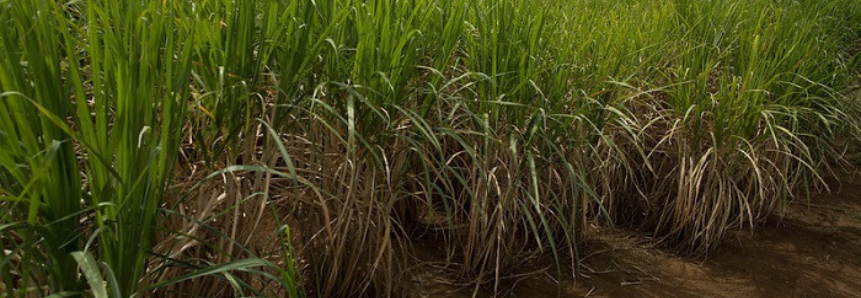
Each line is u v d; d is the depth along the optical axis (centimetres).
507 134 311
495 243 317
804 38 441
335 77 251
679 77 379
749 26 458
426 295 309
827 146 464
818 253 383
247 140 237
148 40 173
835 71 433
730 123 361
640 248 375
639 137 394
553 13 380
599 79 337
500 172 315
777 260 373
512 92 297
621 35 389
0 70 147
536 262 344
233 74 214
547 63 328
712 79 434
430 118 308
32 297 181
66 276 168
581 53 345
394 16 278
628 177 397
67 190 161
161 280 208
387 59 259
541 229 350
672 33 443
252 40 227
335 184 270
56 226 161
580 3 434
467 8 310
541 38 344
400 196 323
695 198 359
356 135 246
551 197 342
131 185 165
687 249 374
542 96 300
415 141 260
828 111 421
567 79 322
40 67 154
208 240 229
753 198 405
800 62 407
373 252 283
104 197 163
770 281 353
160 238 218
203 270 176
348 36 274
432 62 299
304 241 272
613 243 378
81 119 157
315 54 236
